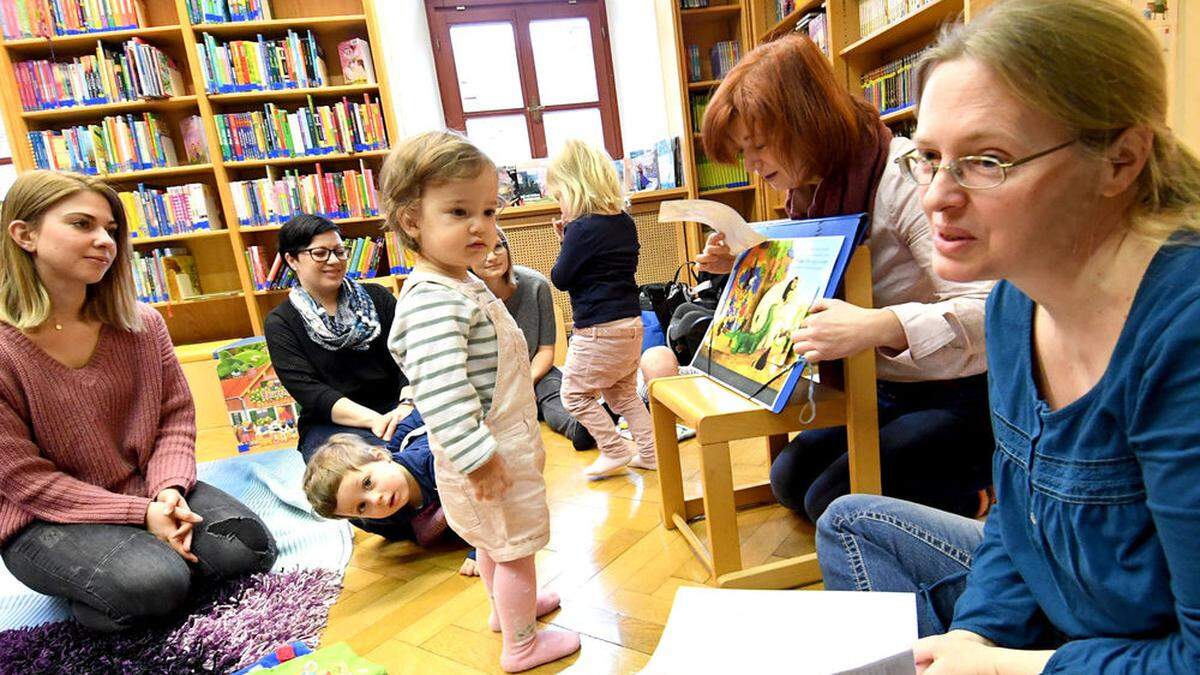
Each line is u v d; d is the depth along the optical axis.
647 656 1.05
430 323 1.00
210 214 3.10
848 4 2.62
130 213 3.00
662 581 1.27
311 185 3.11
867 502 0.84
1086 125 0.38
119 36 2.91
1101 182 0.41
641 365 1.86
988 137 0.41
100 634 1.28
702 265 1.44
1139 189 0.42
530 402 1.12
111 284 1.41
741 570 1.14
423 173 1.01
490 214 1.07
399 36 3.67
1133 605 0.47
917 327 0.93
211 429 3.01
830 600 0.63
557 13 4.00
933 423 1.10
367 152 3.14
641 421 1.90
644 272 3.66
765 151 1.09
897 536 0.79
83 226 1.29
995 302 0.60
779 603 0.64
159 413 1.52
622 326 1.85
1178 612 0.42
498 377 1.06
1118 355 0.43
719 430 1.08
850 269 1.04
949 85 0.42
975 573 0.66
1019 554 0.58
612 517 1.59
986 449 1.11
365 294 2.07
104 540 1.30
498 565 1.06
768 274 1.20
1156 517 0.42
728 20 3.61
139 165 2.99
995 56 0.39
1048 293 0.46
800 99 1.01
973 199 0.42
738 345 1.22
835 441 1.34
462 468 0.96
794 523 1.43
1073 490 0.48
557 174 1.94
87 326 1.40
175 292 3.13
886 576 0.79
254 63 2.98
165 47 3.08
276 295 3.37
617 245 1.88
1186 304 0.39
